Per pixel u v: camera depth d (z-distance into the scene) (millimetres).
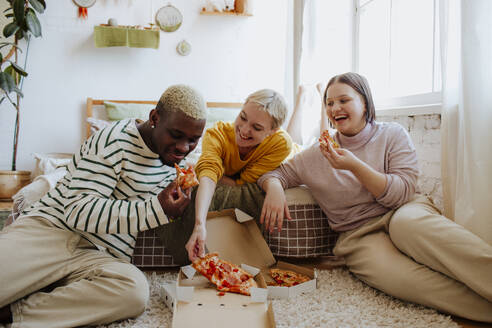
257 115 1379
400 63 2273
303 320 1073
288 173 1590
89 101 3119
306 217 1611
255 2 3416
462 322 1118
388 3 2383
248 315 1044
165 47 3289
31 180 3139
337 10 2773
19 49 2924
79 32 3156
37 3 2834
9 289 989
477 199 1324
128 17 3211
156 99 3295
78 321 993
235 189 1544
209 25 3354
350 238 1448
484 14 1340
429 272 1183
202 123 1086
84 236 1173
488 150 1323
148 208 1071
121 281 1033
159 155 1211
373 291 1308
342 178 1487
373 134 1502
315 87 2775
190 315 1024
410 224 1242
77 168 1136
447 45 1515
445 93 1512
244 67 3426
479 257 1080
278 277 1353
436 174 1800
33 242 1061
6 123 3105
